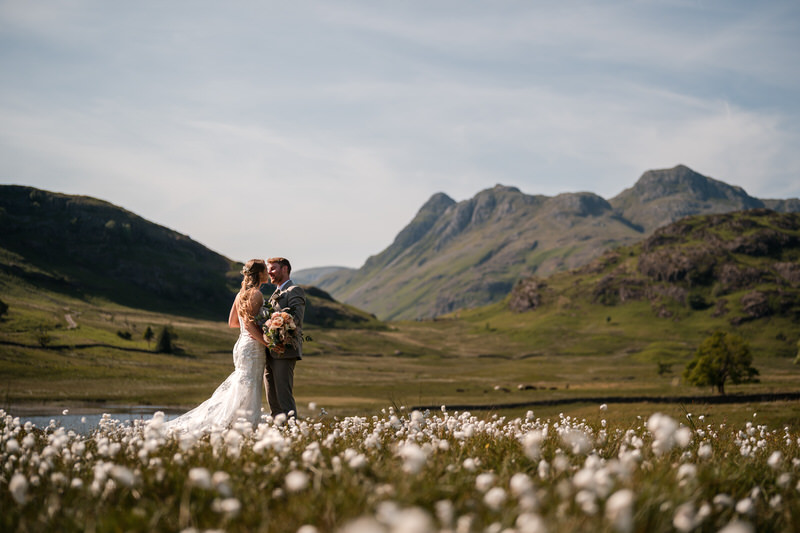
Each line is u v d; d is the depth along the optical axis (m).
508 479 4.77
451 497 4.27
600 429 8.68
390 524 2.61
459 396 101.75
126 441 6.93
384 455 5.77
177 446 6.45
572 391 111.69
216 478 4.02
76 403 76.62
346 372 167.38
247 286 9.95
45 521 4.03
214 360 169.88
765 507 4.55
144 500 4.32
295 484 3.48
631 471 4.90
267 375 10.13
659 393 97.25
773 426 34.59
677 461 5.58
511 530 3.32
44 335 150.50
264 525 3.77
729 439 8.05
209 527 3.93
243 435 6.69
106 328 186.12
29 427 8.35
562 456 5.14
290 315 9.62
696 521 3.64
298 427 7.46
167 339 169.88
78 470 5.46
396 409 9.20
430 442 6.89
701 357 98.75
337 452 6.02
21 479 4.00
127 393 91.69
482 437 7.14
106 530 3.88
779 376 144.75
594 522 3.52
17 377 102.19
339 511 3.92
